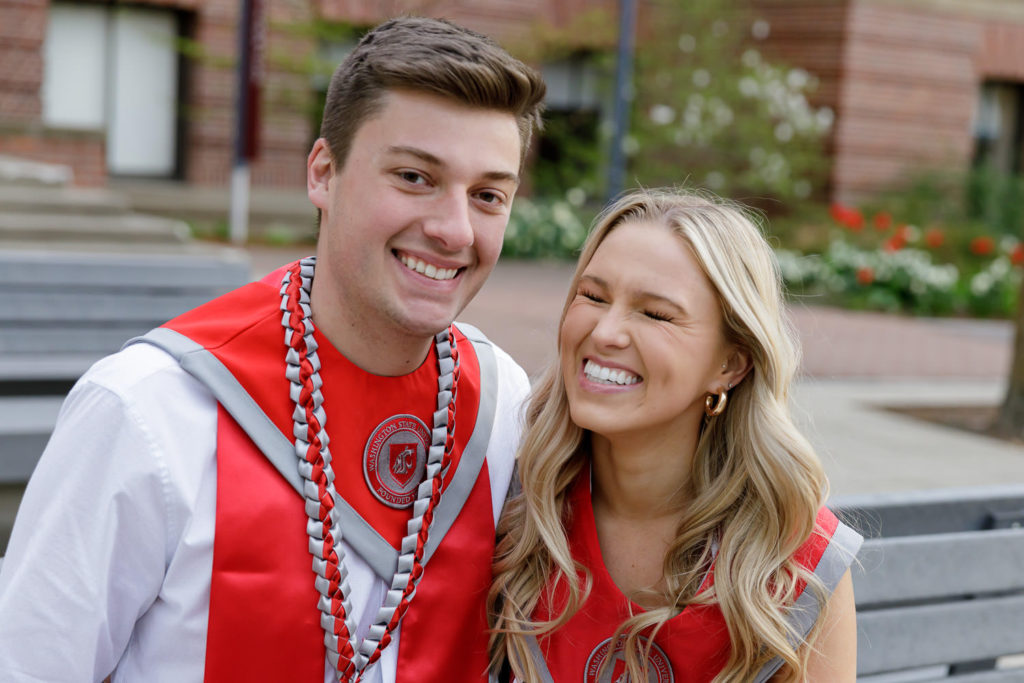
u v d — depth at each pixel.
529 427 1.95
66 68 13.66
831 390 7.75
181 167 14.28
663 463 1.87
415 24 1.60
